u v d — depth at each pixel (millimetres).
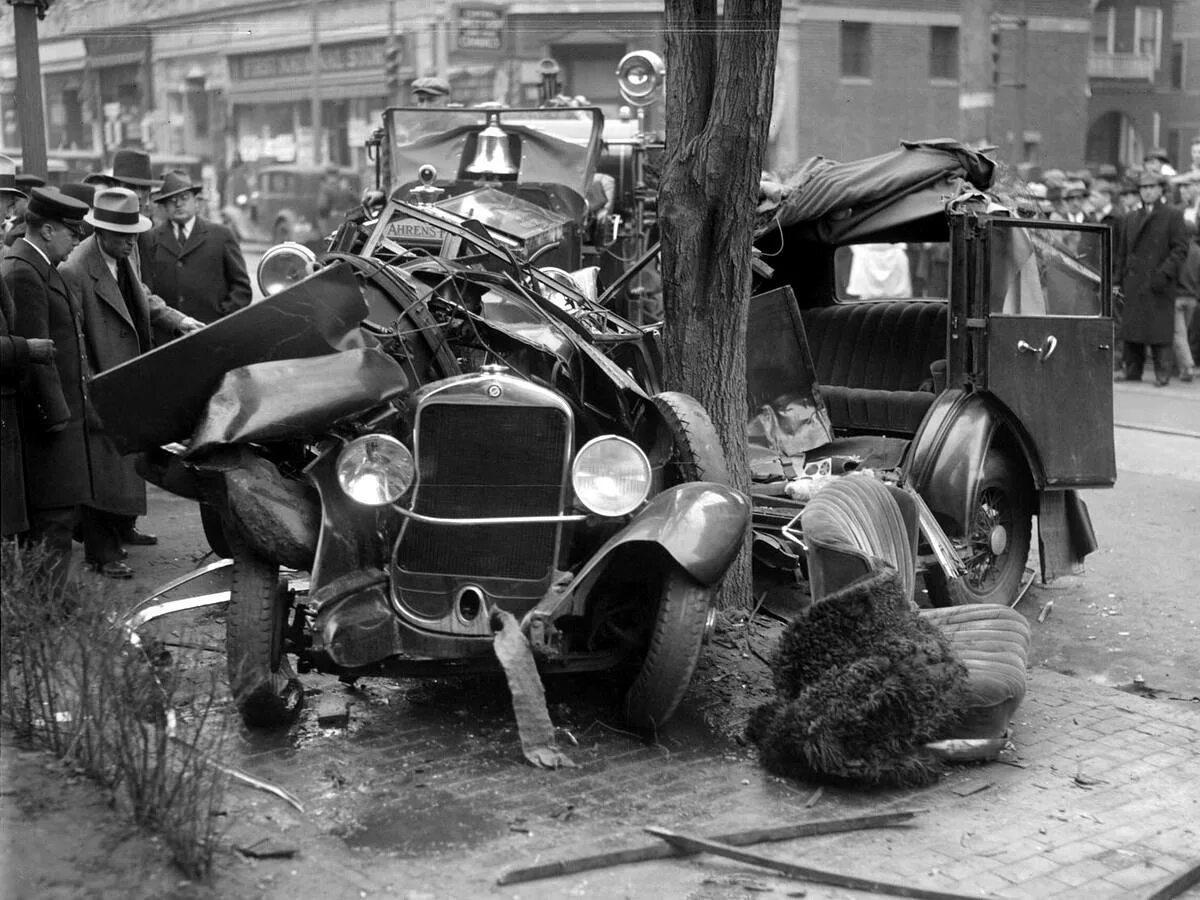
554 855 4160
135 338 7430
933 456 6863
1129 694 5887
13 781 4191
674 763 4934
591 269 7777
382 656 4941
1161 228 14836
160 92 23594
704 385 6352
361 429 5023
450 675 5156
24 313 6383
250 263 25094
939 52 20906
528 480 5102
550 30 22516
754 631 6285
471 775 4777
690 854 4234
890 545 5730
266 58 24734
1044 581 7547
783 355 7574
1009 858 4266
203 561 7699
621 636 5234
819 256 8836
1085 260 7367
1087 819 4578
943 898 3963
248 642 4891
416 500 5039
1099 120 23484
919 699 4766
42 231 6977
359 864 4070
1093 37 23203
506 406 5047
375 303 5883
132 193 7316
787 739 4781
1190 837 4453
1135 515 9531
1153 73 23516
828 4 20156
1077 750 5199
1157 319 14977
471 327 6055
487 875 4027
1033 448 7137
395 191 10211
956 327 6992
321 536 4871
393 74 24000
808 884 4070
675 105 6188
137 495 7230
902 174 7570
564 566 5215
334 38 24781
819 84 20391
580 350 6027
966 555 6844
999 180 7922
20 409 6223
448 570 5070
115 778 4199
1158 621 7141
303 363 4949
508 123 11039
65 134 22594
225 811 4375
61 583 5750
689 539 4855
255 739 5047
